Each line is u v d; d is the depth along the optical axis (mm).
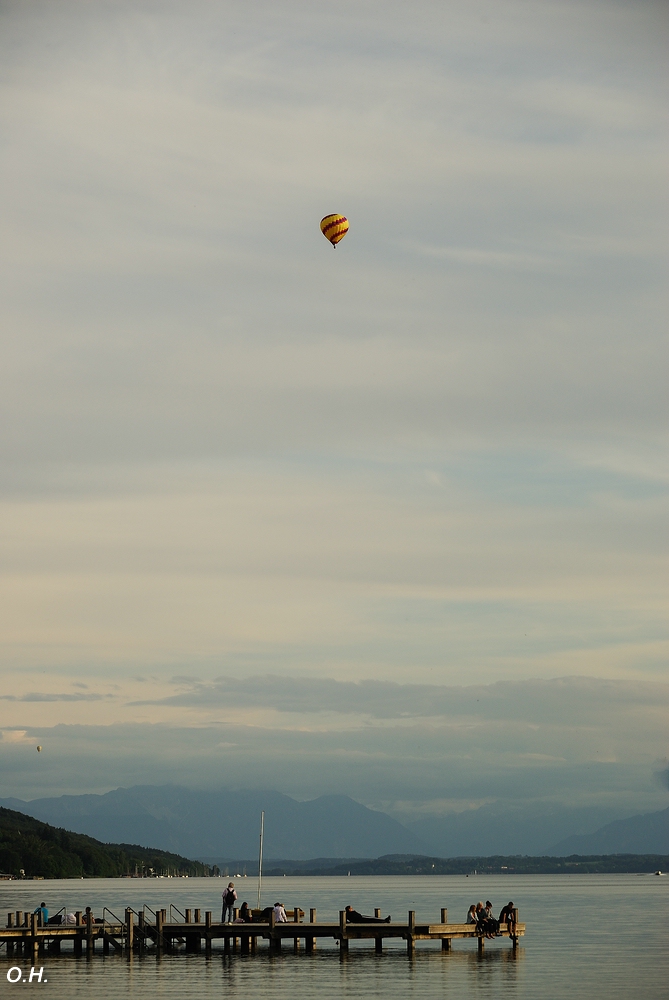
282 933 76062
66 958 75562
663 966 70812
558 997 57250
